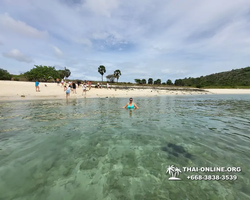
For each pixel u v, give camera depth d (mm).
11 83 27031
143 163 3516
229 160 3643
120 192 2605
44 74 49000
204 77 115812
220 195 2535
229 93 41219
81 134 5391
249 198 2461
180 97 25297
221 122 7344
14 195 2480
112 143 4613
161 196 2518
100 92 28609
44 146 4344
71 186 2730
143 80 83062
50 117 8047
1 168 3211
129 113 9531
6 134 5309
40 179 2893
